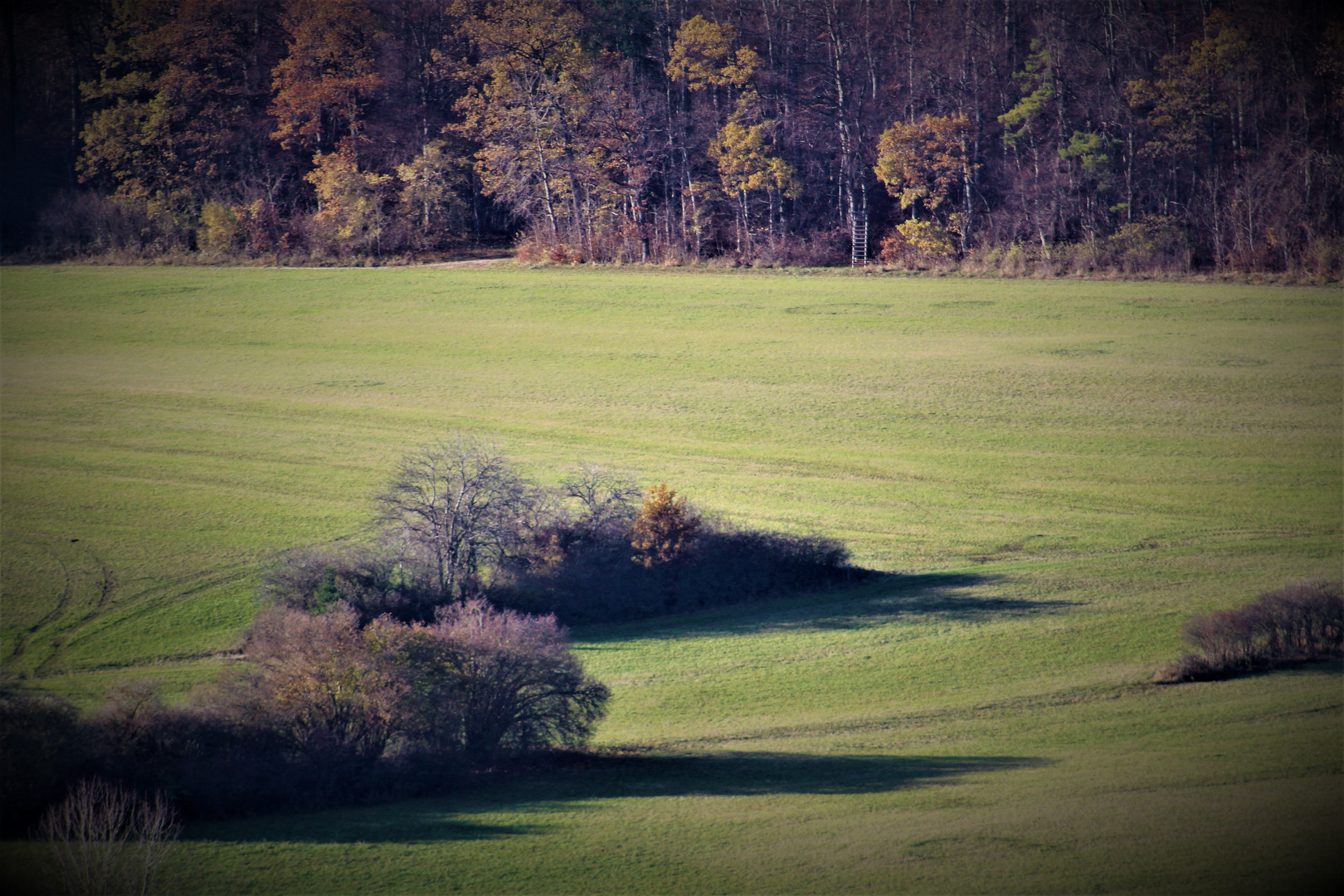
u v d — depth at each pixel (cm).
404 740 4034
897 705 4809
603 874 2955
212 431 10744
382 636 4241
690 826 3316
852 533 7862
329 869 3002
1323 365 11794
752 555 6956
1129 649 5412
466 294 15975
